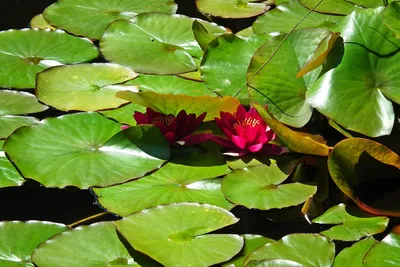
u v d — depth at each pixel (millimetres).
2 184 2793
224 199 2770
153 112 2912
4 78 3059
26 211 2768
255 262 2607
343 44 2920
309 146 2820
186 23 3227
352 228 2709
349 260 2643
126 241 2668
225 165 2848
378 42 2914
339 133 2934
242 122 2895
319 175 2832
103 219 2746
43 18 3299
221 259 2635
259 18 3260
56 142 2871
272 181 2803
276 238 2713
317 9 3258
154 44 3154
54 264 2625
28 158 2834
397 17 2947
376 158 2773
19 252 2654
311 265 2629
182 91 3023
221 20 3338
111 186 2793
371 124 2838
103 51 3135
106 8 3316
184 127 2883
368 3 3248
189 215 2719
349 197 2760
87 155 2846
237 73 3027
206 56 3047
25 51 3146
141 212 2723
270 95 2924
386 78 2885
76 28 3240
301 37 2984
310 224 2740
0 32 3201
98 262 2633
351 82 2879
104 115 2947
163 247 2650
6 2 3428
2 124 2920
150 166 2828
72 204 2779
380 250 2648
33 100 2986
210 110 2910
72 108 2955
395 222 2742
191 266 2617
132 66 3088
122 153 2852
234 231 2727
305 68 2871
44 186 2787
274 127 2811
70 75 3051
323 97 2871
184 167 2840
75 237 2676
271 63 2963
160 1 3361
